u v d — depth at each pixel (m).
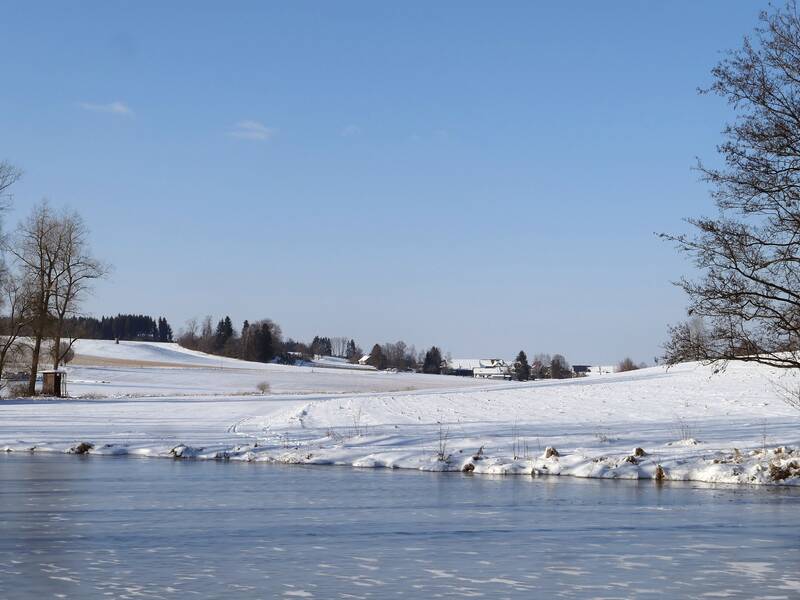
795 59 20.23
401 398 47.66
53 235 60.50
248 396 63.31
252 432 34.56
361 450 27.83
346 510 17.50
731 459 22.95
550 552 13.33
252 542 14.16
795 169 20.14
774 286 19.97
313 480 22.50
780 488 20.55
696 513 16.91
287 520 16.28
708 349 20.33
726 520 16.11
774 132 20.00
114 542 14.16
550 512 17.17
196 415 43.38
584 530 15.20
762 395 40.16
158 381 101.62
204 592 10.83
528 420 34.59
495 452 26.52
